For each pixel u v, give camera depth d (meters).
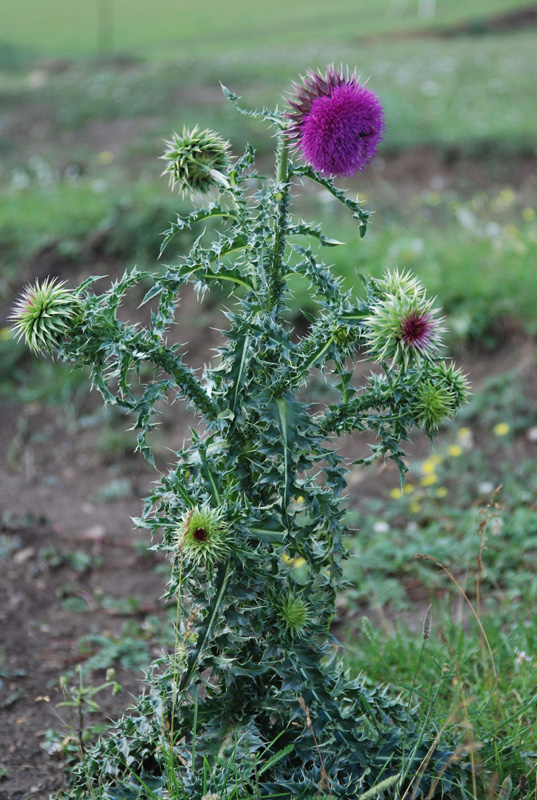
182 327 6.55
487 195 9.63
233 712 2.29
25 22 26.91
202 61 18.41
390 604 3.95
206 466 2.14
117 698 3.25
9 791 2.69
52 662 3.52
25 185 9.48
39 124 13.55
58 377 6.45
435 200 9.14
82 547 4.57
